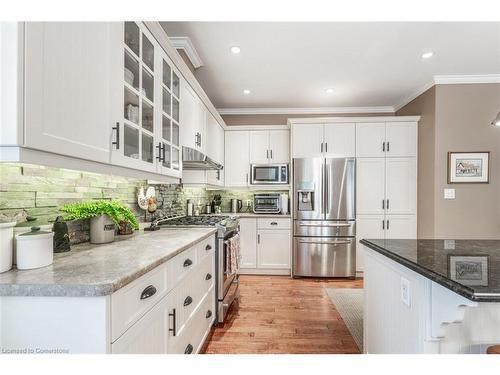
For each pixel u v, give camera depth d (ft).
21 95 2.75
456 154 11.23
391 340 4.50
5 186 3.82
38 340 2.89
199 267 6.40
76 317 2.87
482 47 8.95
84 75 3.70
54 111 3.17
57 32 3.22
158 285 4.14
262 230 13.47
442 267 3.39
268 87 12.26
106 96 4.22
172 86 7.23
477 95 11.16
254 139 14.57
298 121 13.28
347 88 12.39
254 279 12.71
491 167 11.16
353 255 12.75
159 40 6.25
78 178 5.31
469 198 11.23
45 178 4.52
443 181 11.32
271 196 13.93
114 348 3.00
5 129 2.72
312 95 13.26
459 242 5.25
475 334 3.71
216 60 9.72
